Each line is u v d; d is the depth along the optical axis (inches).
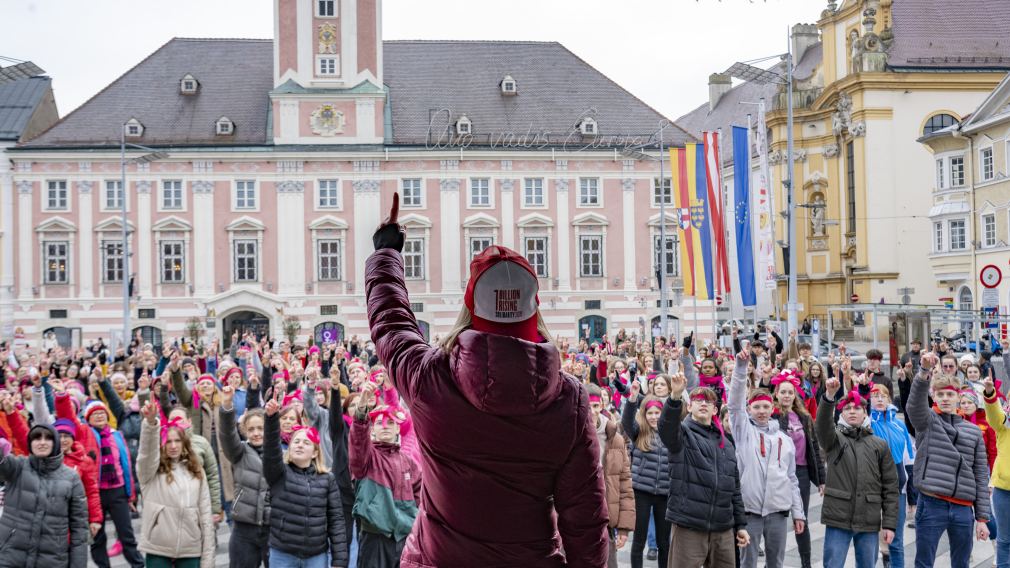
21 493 382.9
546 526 140.9
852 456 418.3
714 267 1621.6
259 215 2546.8
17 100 2630.4
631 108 2721.5
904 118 2694.4
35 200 2498.8
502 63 2805.1
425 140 2600.9
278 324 2524.6
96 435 518.6
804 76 3262.8
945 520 443.2
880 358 727.1
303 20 2561.5
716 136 1577.3
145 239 2516.0
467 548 139.3
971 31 2819.9
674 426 389.4
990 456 575.5
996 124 1978.3
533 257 2605.8
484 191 2598.4
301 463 386.9
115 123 2564.0
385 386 505.7
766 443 426.9
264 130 2593.5
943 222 2246.6
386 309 152.5
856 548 424.8
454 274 2576.3
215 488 458.0
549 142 2613.2
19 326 2485.2
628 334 2600.9
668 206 2632.9
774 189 2997.0
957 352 1402.6
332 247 2556.6
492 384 129.4
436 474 139.9
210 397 631.8
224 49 2760.8
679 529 394.6
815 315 2910.9
